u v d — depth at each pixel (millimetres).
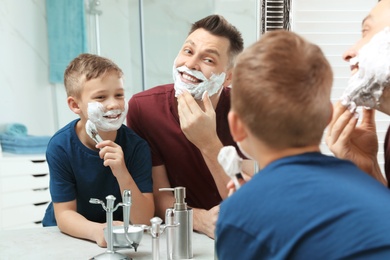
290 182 526
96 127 1018
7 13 2164
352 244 473
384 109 820
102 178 1098
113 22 2287
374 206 497
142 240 978
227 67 1102
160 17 2178
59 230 1067
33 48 2281
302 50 565
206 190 1186
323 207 499
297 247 492
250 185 557
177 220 856
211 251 907
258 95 554
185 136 1154
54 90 2369
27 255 873
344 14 1334
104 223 1038
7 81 2180
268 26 1103
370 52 768
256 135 583
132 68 2279
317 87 559
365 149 892
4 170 1895
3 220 1890
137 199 1025
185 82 1077
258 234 520
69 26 2246
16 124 2146
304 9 1331
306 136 566
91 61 1050
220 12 1591
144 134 1189
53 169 1075
